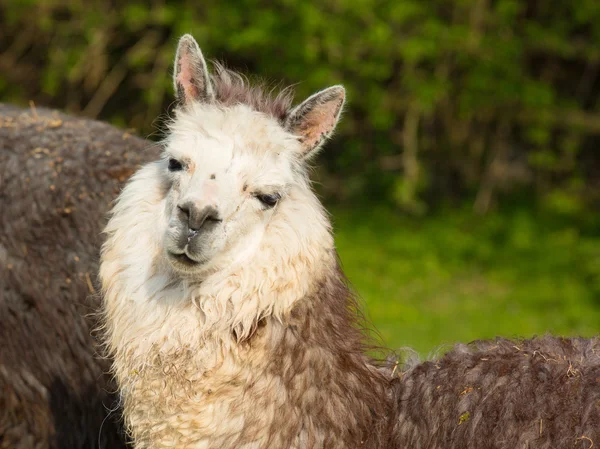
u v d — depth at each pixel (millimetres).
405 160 26062
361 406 7934
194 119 7715
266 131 7664
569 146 26984
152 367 7570
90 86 27156
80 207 9859
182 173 7625
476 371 7938
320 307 7770
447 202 27859
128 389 7742
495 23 25297
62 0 26109
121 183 10078
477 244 24375
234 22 24797
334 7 24453
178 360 7512
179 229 7383
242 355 7504
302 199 7777
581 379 7602
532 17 26859
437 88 24969
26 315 9664
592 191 28109
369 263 22844
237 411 7512
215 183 7426
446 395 7902
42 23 25766
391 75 26297
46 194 9891
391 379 8359
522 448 7402
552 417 7441
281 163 7691
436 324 18547
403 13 24297
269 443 7531
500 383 7758
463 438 7668
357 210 27188
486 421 7625
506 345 8273
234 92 8117
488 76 25141
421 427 7934
